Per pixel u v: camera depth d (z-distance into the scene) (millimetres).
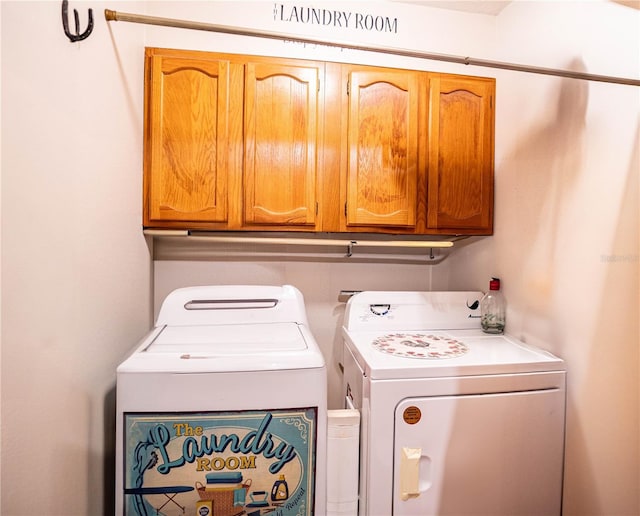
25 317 664
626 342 989
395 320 1551
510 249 1485
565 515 1151
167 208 1391
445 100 1567
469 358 1163
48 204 736
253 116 1430
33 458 690
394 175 1531
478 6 1683
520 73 1450
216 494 882
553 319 1235
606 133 1050
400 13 1714
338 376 1893
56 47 761
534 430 1124
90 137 931
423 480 1063
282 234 1811
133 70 1260
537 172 1333
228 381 883
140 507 854
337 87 1493
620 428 1002
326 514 987
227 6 1578
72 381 844
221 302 1342
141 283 1412
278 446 906
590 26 1120
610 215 1033
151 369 857
